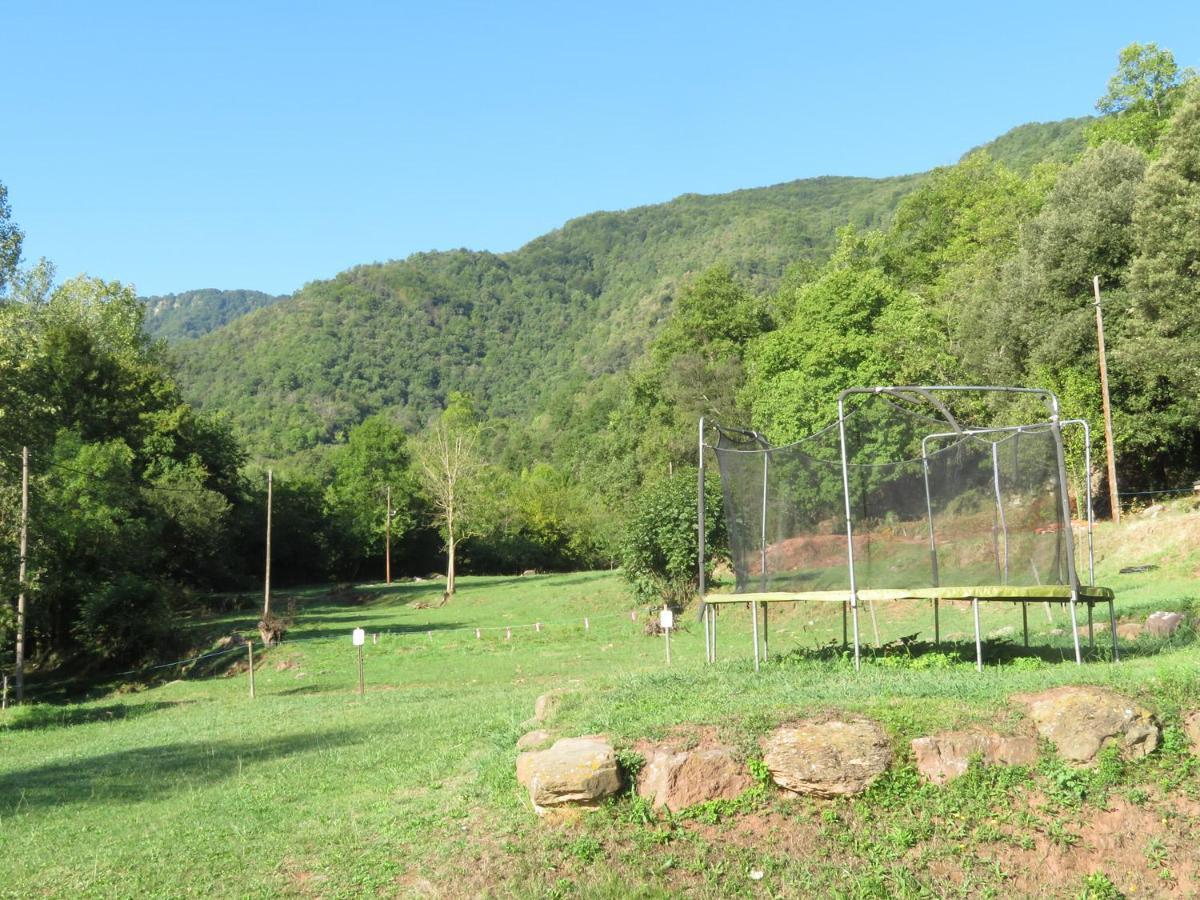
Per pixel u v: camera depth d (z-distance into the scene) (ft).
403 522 276.00
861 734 30.53
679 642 103.04
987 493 43.68
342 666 117.39
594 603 155.12
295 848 32.24
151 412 212.02
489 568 289.33
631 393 254.27
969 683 34.99
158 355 241.76
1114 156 136.87
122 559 146.72
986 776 30.07
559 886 27.91
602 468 251.39
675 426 221.46
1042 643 53.11
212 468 228.22
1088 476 47.21
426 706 66.59
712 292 254.06
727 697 36.40
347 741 53.26
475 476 221.46
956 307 169.89
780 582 44.60
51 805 44.78
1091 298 131.44
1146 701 31.63
